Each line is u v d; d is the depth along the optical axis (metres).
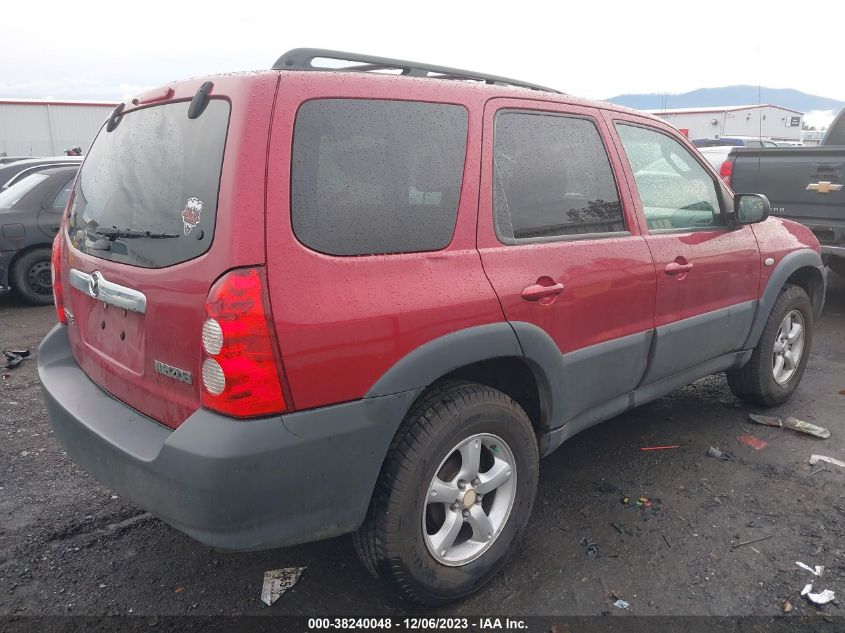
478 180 2.56
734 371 4.32
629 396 3.36
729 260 3.71
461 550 2.59
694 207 3.65
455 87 2.58
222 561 2.89
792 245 4.27
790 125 32.56
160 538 3.06
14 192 8.06
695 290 3.51
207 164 2.09
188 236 2.10
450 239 2.45
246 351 1.95
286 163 2.07
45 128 25.64
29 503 3.35
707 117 30.89
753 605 2.58
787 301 4.24
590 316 2.92
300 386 2.05
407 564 2.35
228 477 1.96
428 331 2.31
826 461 3.71
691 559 2.86
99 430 2.35
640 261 3.15
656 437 4.07
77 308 2.83
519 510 2.73
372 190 2.26
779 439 4.02
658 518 3.18
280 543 2.10
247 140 2.02
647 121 3.47
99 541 3.03
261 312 1.96
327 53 2.40
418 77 2.51
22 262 7.83
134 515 3.25
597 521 3.16
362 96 2.29
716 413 4.44
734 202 3.77
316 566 2.86
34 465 3.76
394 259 2.27
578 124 3.05
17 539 3.04
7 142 25.02
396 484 2.29
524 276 2.63
